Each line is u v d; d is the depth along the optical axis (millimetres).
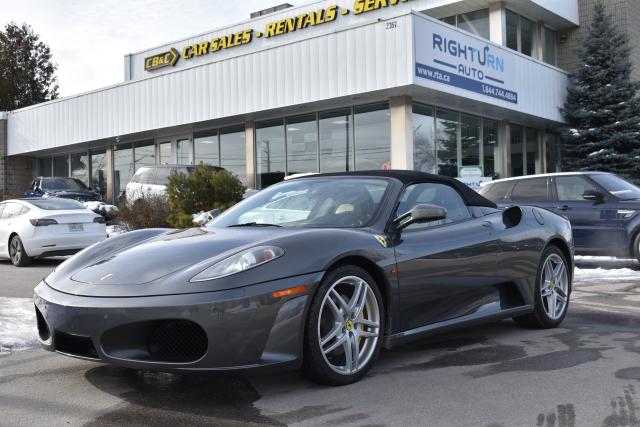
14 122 24109
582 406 2953
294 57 15281
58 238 10398
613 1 20656
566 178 9320
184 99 17984
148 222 13641
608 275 8047
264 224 3900
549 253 4828
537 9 19016
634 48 20922
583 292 6680
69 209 10938
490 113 17062
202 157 19391
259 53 16047
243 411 2928
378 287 3549
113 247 3834
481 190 10156
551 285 4859
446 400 3057
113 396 3193
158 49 24516
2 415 2938
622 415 2822
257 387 3291
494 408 2936
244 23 21938
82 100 21188
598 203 8906
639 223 8508
